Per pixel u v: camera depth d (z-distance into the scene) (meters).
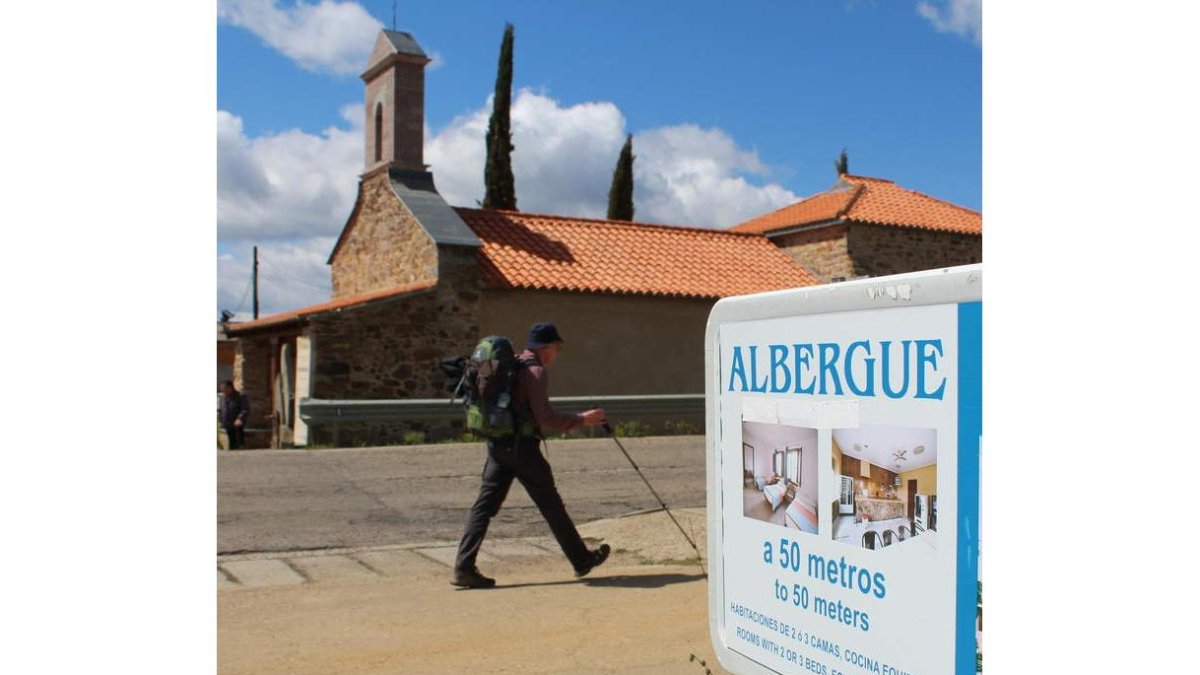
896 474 2.49
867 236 24.16
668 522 9.35
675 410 17.50
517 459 6.94
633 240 23.27
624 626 5.73
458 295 19.34
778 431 2.93
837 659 2.71
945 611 2.34
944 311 2.34
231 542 8.53
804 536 2.83
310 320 18.16
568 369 20.23
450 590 6.82
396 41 22.02
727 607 3.20
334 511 9.85
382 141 22.42
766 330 2.98
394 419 15.55
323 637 5.55
